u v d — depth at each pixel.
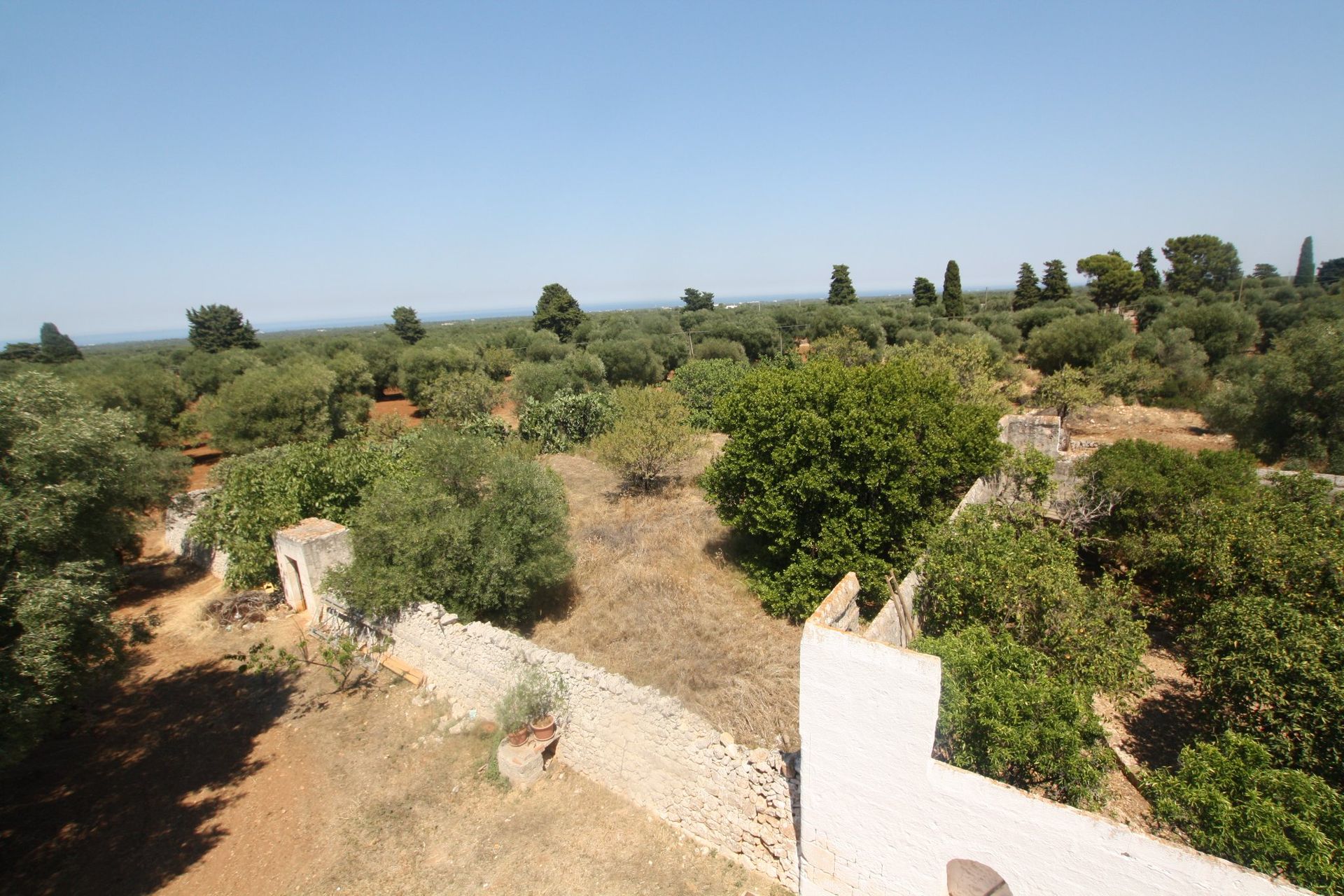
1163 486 10.91
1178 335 32.62
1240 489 10.56
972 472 11.17
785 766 6.59
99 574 7.93
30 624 6.84
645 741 7.53
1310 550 7.52
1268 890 3.58
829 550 11.18
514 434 27.69
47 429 7.65
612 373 45.00
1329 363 19.69
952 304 54.75
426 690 9.96
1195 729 8.11
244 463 15.54
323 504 13.55
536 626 11.42
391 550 10.72
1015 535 8.67
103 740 9.22
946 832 4.73
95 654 8.15
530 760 8.08
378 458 15.42
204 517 14.52
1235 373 29.67
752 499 12.23
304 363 35.91
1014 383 32.81
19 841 7.44
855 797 5.09
